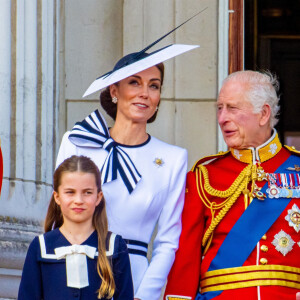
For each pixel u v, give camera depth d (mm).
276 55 40219
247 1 39250
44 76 27969
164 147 21703
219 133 29953
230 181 21531
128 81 21484
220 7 30359
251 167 21484
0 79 26766
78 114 30156
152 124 30109
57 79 29109
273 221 21016
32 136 27312
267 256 20844
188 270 21312
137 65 21266
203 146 30031
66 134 21594
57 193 19906
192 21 30281
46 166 27750
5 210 26359
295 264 20875
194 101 30141
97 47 30422
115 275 19594
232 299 20719
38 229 27047
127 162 21250
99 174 20016
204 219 21625
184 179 21594
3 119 26688
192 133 30047
